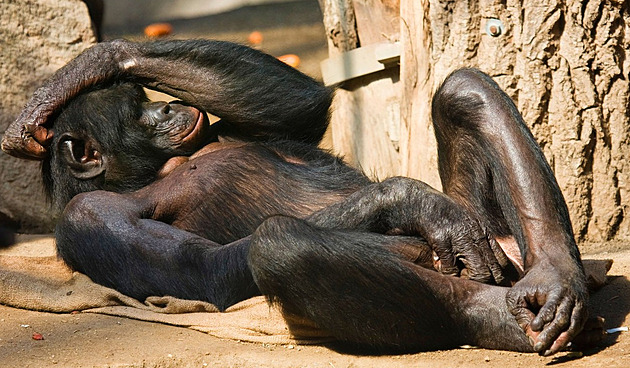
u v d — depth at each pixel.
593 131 13.05
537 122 13.16
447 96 10.71
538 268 9.27
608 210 13.24
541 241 9.59
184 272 10.91
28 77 17.52
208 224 11.55
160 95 20.03
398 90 17.20
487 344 9.65
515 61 13.12
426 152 13.95
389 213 10.25
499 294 9.64
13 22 17.59
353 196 10.39
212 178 11.56
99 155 12.16
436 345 9.73
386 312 9.47
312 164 12.04
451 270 10.04
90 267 11.47
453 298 9.65
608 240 13.36
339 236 9.55
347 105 18.06
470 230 9.99
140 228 11.19
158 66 12.29
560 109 13.04
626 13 12.79
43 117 12.10
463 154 10.73
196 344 10.19
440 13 13.38
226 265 10.58
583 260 11.53
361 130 17.84
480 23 13.20
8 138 12.12
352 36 17.75
